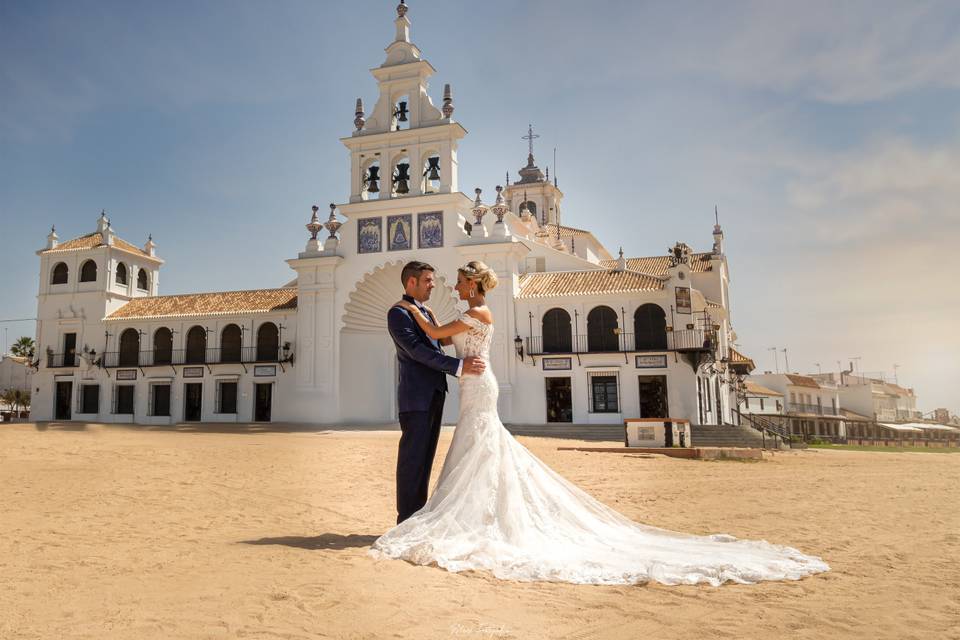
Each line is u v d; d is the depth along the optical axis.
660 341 33.97
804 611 3.61
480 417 5.49
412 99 37.69
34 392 44.56
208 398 40.66
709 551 4.90
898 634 3.25
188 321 41.94
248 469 12.77
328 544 5.39
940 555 5.26
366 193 38.66
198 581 4.03
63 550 5.04
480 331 5.72
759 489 11.30
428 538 4.89
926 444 56.69
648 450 20.58
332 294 37.41
